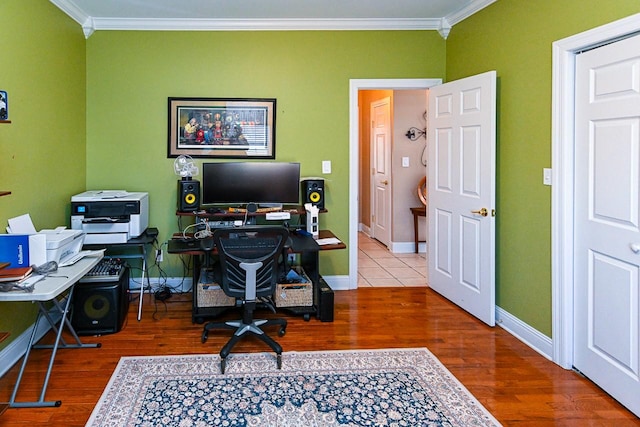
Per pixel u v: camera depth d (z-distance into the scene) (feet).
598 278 8.31
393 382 8.64
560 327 9.24
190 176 13.64
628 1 7.33
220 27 13.80
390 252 20.54
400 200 20.44
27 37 10.07
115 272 11.13
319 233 13.37
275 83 14.15
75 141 12.91
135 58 13.76
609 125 7.89
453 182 12.83
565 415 7.54
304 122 14.32
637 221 7.31
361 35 14.24
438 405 7.85
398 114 20.17
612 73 7.77
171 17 13.29
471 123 11.84
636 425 7.23
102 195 12.20
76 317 10.77
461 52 13.30
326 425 7.25
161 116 13.92
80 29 13.20
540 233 9.86
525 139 10.29
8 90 9.25
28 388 8.39
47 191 11.10
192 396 8.10
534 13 9.82
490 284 11.37
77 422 7.34
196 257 11.70
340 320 11.98
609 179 7.91
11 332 9.34
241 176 13.30
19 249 8.14
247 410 7.66
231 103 14.03
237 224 12.78
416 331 11.21
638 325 7.36
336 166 14.51
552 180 9.29
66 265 8.64
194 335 10.95
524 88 10.27
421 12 13.19
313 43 14.16
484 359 9.64
